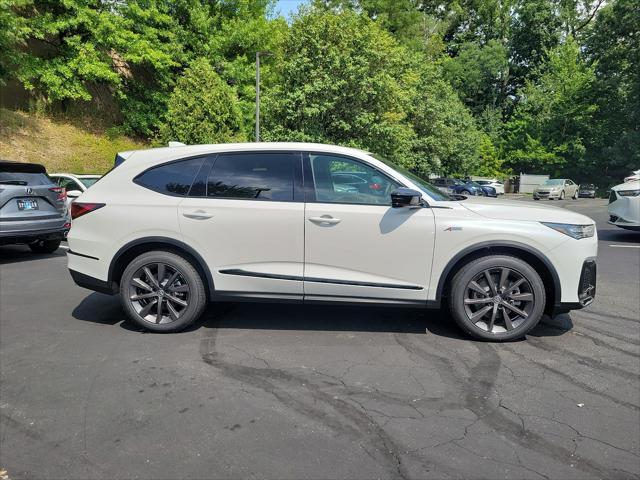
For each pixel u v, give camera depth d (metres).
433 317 4.91
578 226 4.13
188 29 25.58
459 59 52.66
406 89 26.66
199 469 2.46
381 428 2.84
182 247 4.33
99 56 22.42
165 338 4.33
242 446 2.66
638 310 5.29
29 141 19.88
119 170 4.58
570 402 3.16
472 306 4.27
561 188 35.28
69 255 4.60
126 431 2.81
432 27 45.84
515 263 4.11
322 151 4.35
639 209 9.95
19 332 4.49
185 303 4.39
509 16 57.81
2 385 3.41
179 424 2.89
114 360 3.84
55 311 5.17
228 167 4.40
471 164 39.97
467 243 4.11
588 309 5.32
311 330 4.53
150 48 23.22
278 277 4.25
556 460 2.54
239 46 26.55
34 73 20.44
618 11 40.28
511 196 41.03
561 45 50.12
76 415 2.99
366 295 4.23
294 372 3.61
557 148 44.66
